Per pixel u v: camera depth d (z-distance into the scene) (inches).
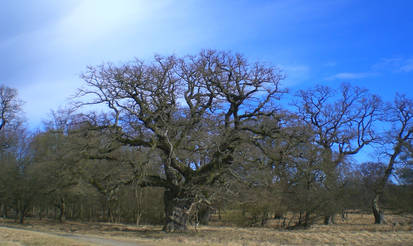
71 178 1096.2
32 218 2084.2
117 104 957.8
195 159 1020.5
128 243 768.9
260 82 986.1
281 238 926.4
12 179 1541.6
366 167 1633.9
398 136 1549.0
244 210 1530.5
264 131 989.8
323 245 808.3
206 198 999.6
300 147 1114.7
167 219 1056.2
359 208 1647.4
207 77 977.5
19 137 1745.8
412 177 1438.2
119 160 974.4
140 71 938.1
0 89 1787.6
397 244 811.4
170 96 970.7
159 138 967.6
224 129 963.3
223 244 789.9
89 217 2108.8
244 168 1020.5
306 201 1315.2
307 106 1680.6
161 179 1030.4
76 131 975.0
